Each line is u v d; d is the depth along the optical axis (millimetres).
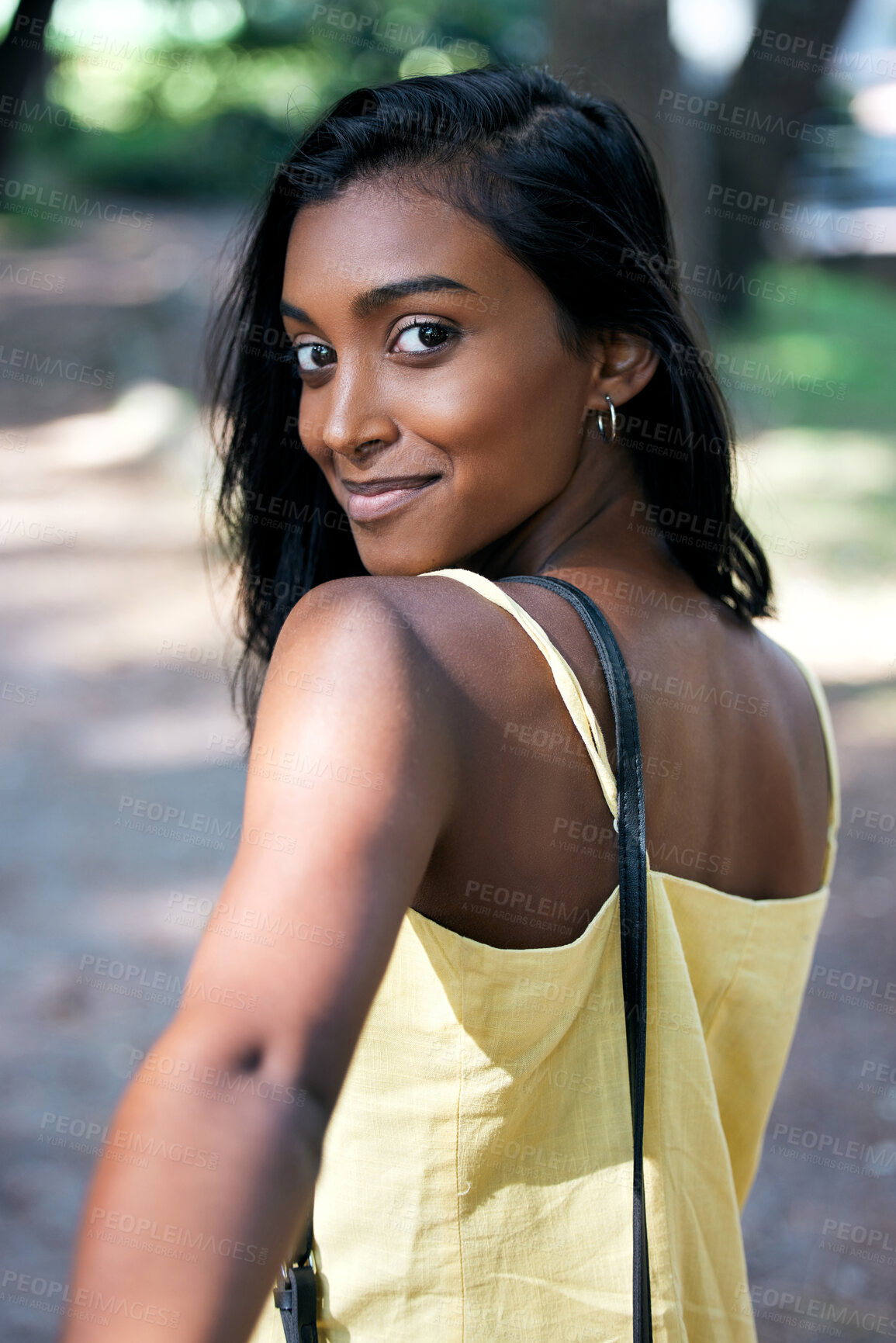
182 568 7762
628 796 964
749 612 1307
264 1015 695
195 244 14469
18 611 7145
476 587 929
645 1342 952
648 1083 1015
